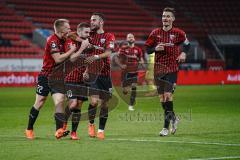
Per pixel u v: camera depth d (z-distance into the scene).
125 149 26.89
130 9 126.56
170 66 33.75
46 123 40.34
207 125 38.75
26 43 106.06
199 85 100.81
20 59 93.94
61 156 24.86
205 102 61.44
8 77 90.00
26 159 24.11
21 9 114.44
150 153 25.69
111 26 119.94
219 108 53.94
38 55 103.19
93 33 32.03
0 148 27.20
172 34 33.84
